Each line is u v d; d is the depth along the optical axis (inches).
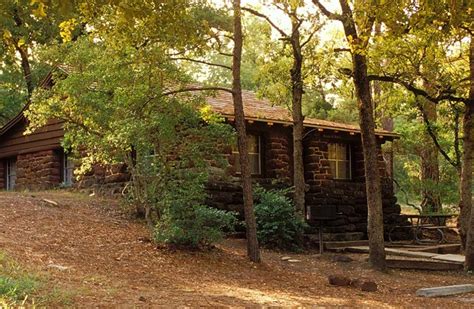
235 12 468.4
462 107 668.7
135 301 281.6
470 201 609.0
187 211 469.1
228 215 484.1
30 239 414.6
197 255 461.4
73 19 357.1
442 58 581.3
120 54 473.7
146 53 462.9
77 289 289.7
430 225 800.9
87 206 606.9
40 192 721.0
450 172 916.6
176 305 284.2
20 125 843.4
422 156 930.1
